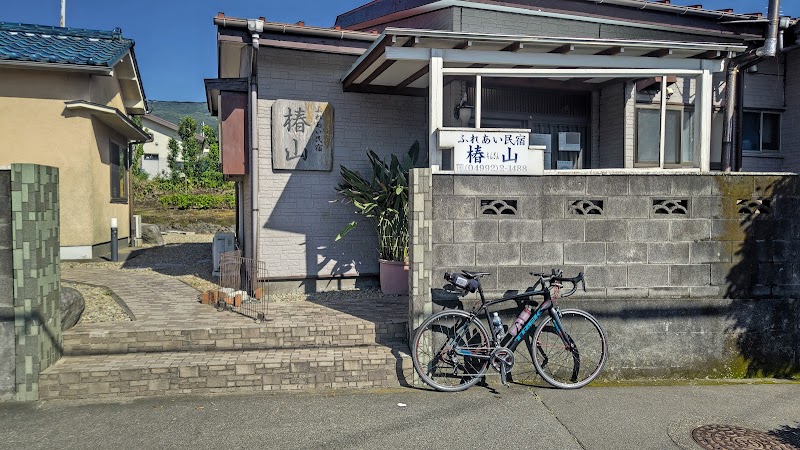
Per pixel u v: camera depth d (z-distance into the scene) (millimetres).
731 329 5168
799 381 5129
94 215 9852
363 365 4707
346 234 7281
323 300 6473
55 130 9242
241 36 6391
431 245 4820
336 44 6816
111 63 9211
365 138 7363
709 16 7707
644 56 5898
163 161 31578
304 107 7051
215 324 5176
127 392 4402
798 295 5254
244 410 4152
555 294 4812
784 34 7852
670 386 4898
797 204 5227
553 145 7789
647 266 5047
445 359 4754
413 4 7461
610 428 3949
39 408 4164
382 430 3834
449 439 3713
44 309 4422
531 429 3900
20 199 4266
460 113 7156
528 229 4914
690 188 5062
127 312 5707
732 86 7777
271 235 7012
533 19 7195
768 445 3721
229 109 7160
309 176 7141
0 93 8930
